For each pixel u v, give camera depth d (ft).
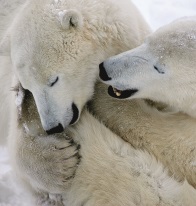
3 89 35.17
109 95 30.68
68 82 30.25
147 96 29.96
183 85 28.89
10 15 36.65
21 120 30.32
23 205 34.37
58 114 29.73
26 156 29.58
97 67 31.32
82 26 30.71
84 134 29.73
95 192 28.53
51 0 31.32
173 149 28.96
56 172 28.94
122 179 28.14
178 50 28.43
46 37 30.01
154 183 28.04
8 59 34.88
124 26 32.04
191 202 27.25
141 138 29.48
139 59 29.01
